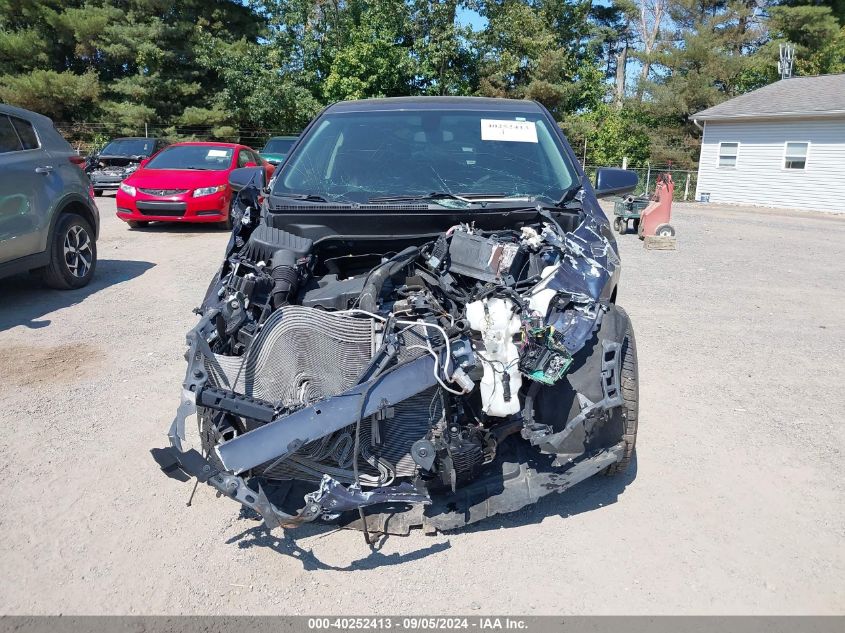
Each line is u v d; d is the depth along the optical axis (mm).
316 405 2867
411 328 3055
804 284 9336
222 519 3535
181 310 7156
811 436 4469
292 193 4199
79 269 8039
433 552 3277
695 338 6586
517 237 3562
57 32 31938
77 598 2969
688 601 2953
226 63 30453
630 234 14406
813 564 3191
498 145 4582
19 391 5039
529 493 3197
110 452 4164
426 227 3734
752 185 27078
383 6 30016
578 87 33562
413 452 2961
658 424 4625
